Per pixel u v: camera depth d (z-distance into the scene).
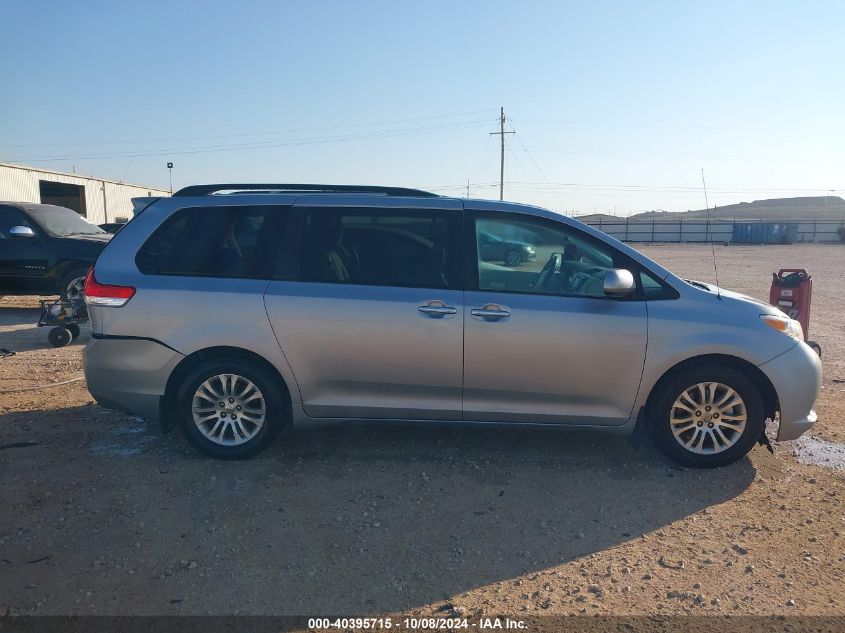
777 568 3.43
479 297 4.47
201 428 4.63
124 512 3.91
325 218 4.65
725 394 4.55
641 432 4.83
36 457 4.70
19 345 8.67
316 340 4.48
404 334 4.45
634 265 4.60
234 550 3.54
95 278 4.61
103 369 4.59
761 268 24.64
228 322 4.48
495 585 3.27
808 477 4.55
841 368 7.74
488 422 4.61
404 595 3.18
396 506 4.05
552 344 4.43
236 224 4.68
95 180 37.59
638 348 4.46
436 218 4.62
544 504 4.12
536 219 4.66
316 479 4.41
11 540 3.57
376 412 4.60
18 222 10.35
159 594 3.14
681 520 3.94
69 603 3.05
